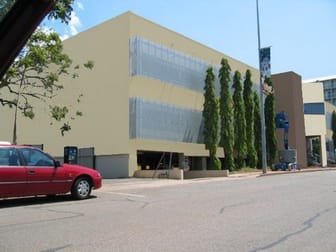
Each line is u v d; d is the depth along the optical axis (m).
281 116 44.09
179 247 6.84
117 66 32.44
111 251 6.65
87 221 9.36
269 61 33.66
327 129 67.81
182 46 36.25
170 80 34.41
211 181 23.44
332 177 23.33
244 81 40.91
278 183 19.23
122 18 32.38
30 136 40.00
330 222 8.93
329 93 120.06
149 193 15.49
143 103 31.50
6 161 12.28
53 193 13.00
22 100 40.06
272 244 7.00
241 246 6.86
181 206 11.59
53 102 38.06
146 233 7.98
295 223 8.84
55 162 13.21
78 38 36.00
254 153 39.88
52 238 7.65
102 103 33.44
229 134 36.75
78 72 35.75
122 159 31.28
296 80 52.00
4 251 6.77
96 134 33.69
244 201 12.49
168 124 33.78
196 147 37.00
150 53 32.56
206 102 35.69
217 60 40.72
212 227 8.48
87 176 13.88
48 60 21.69
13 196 12.23
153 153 34.84
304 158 51.62
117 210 10.99
